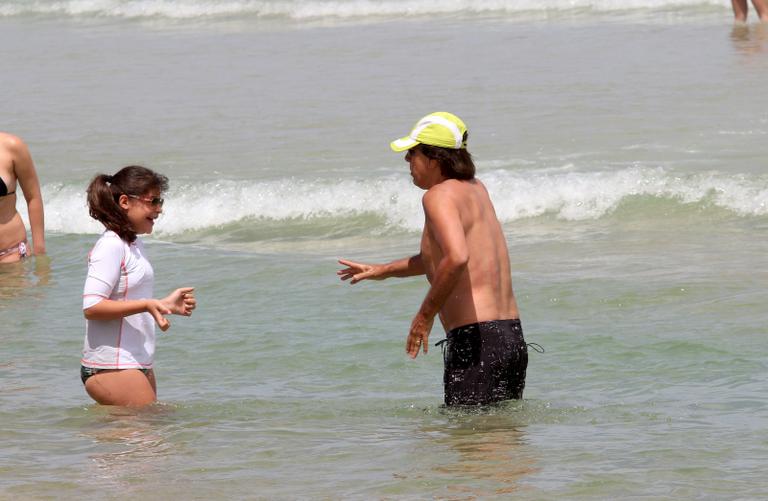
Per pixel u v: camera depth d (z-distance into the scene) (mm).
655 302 22250
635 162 34594
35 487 13258
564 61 51531
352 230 31344
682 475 12961
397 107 44344
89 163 38312
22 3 77062
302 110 44906
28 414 16562
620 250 27016
